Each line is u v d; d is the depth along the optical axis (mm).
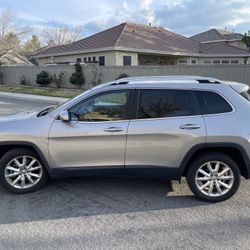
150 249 3379
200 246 3430
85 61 29328
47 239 3586
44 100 19953
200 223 3945
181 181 5297
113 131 4469
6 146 4699
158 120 4469
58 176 4676
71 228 3828
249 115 4449
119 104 4566
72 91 24625
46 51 34094
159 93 4547
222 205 4465
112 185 5137
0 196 4734
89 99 4598
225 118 4422
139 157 4520
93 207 4379
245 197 4727
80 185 5133
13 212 4227
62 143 4547
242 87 4684
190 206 4426
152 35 31922
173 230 3775
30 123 4625
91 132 4484
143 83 4617
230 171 4500
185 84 4574
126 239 3580
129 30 30438
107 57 27094
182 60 31797
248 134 4383
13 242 3527
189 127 4395
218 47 33938
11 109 15383
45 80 28688
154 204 4480
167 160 4496
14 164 4754
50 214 4176
